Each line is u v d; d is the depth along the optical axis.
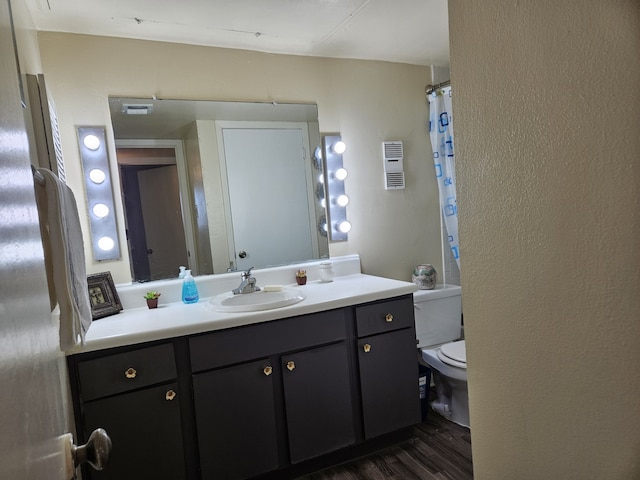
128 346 1.62
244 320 1.78
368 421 2.07
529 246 0.69
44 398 0.52
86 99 2.04
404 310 2.17
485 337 0.81
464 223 0.84
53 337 0.69
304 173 2.54
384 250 2.79
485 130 0.76
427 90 2.85
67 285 1.21
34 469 0.44
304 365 1.91
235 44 2.29
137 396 1.63
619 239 0.55
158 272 2.20
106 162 2.08
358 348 2.05
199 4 1.84
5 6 0.60
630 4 0.51
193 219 2.28
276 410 1.88
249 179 2.40
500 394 0.78
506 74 0.71
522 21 0.67
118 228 2.12
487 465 0.83
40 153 1.53
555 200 0.64
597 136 0.56
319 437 1.96
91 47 2.04
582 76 0.58
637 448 0.55
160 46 2.18
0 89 0.46
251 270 2.39
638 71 0.51
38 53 1.88
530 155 0.67
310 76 2.54
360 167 2.69
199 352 1.72
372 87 2.71
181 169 2.24
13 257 0.43
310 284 2.42
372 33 2.27
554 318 0.66
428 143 2.90
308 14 2.01
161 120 2.19
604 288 0.57
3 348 0.36
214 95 2.30
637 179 0.52
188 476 1.73
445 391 2.54
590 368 0.61
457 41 0.81
